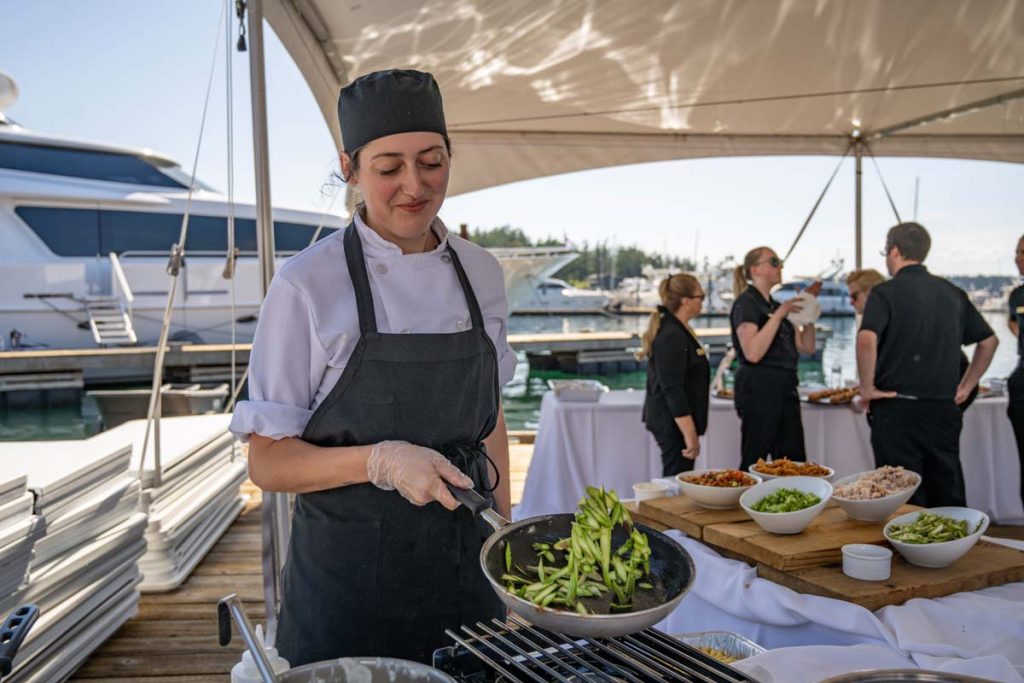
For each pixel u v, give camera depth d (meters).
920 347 3.33
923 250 3.41
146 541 3.14
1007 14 3.43
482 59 3.76
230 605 0.91
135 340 14.09
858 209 5.81
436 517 1.36
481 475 1.44
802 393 4.87
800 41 3.73
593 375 15.68
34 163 14.12
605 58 3.86
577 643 1.05
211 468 4.18
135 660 2.78
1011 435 4.48
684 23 3.46
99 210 14.43
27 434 11.76
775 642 1.75
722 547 2.00
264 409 1.31
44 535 2.29
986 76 4.27
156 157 14.73
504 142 5.19
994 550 1.90
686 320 3.82
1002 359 14.47
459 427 1.41
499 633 1.10
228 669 2.71
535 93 4.38
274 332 1.33
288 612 1.40
